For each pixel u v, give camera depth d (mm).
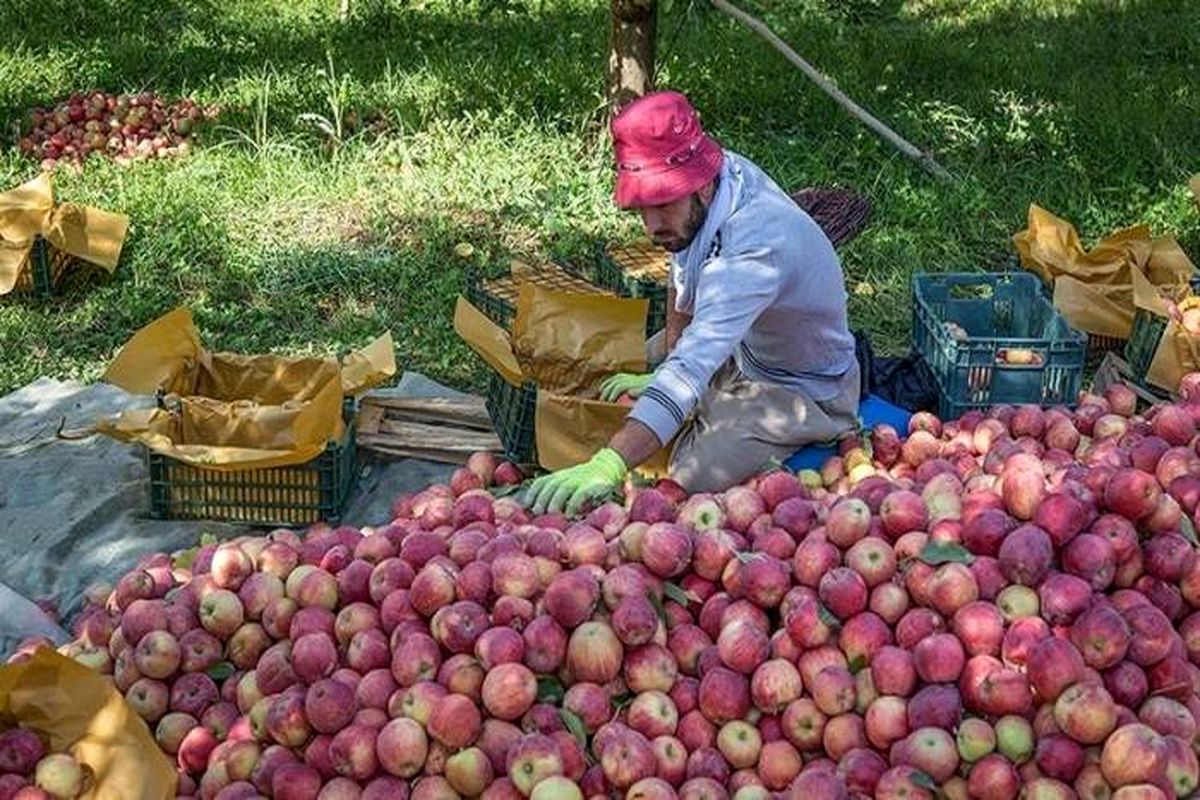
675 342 5297
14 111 9711
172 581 4055
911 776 3158
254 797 3363
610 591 3496
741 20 8688
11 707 3445
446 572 3561
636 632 3422
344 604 3719
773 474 4016
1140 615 3297
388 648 3531
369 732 3344
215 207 8117
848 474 4824
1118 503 3469
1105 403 5309
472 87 9961
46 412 6148
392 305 7211
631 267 6676
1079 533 3426
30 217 7184
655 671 3449
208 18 12570
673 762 3361
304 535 5184
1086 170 8758
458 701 3316
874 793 3232
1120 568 3449
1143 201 8477
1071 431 4910
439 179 8375
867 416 5426
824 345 4918
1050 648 3178
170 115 9312
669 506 3889
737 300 4383
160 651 3656
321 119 8875
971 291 7219
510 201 8141
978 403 5738
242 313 7094
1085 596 3291
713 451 4883
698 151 4375
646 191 4371
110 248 7336
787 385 4953
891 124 9312
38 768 3367
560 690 3436
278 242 7766
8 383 6469
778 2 9828
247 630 3736
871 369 5703
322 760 3375
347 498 5434
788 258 4523
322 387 5523
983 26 12484
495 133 8977
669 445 5113
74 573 5062
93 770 3400
